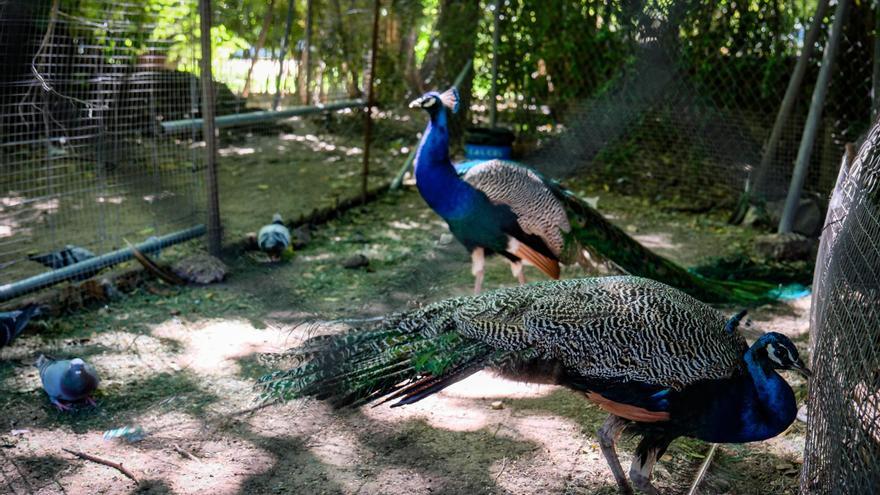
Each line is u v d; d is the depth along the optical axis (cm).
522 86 1016
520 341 370
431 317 391
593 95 978
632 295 375
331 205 858
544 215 590
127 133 718
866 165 377
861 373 321
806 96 856
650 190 962
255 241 759
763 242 768
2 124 652
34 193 791
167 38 752
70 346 549
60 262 627
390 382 372
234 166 1023
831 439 336
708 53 909
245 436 454
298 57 911
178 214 734
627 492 392
